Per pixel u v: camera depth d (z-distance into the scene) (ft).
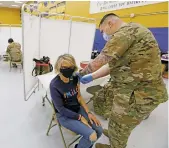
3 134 6.52
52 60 12.12
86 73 4.94
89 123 5.27
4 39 20.39
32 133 6.70
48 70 9.95
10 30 20.54
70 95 5.32
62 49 12.36
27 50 8.43
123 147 5.06
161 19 14.69
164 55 13.88
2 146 5.90
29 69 9.15
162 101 4.49
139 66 4.09
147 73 4.09
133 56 4.09
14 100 9.59
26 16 7.88
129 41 3.99
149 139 6.78
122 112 4.48
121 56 4.21
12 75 15.03
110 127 5.00
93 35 13.62
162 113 8.96
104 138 6.57
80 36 12.96
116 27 4.56
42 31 10.85
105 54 4.19
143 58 4.04
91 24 13.17
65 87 5.20
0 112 8.13
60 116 5.33
